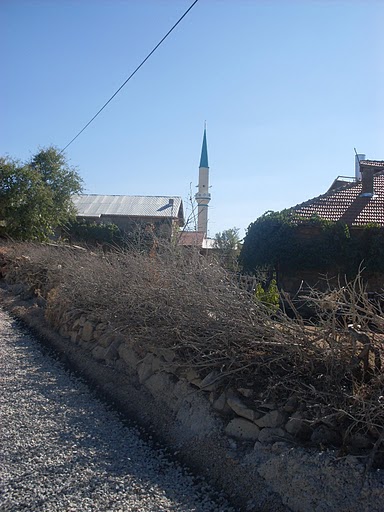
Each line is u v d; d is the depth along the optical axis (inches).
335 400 184.1
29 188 1106.1
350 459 162.6
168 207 1667.1
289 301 216.1
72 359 368.5
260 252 836.6
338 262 814.5
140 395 273.7
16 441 220.5
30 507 167.8
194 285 260.8
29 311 551.2
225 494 183.0
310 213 863.7
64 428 237.3
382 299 211.0
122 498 175.3
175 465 206.7
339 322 199.6
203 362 235.8
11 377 319.6
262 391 211.9
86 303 410.3
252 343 222.4
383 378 178.5
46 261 651.5
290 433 192.1
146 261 342.6
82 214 1603.1
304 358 204.4
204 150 1865.2
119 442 225.1
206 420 220.7
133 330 305.6
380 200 896.9
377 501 151.5
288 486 169.8
